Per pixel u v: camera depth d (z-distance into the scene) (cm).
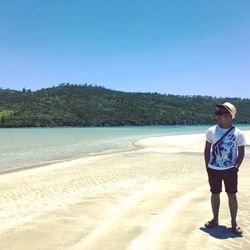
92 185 1133
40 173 1466
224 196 909
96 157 2128
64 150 2977
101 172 1448
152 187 1080
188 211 769
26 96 16062
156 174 1371
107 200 891
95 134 6700
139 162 1809
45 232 626
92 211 778
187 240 577
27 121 12775
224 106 604
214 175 623
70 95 17050
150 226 655
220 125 617
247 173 1383
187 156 2131
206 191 1010
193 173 1395
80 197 938
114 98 17800
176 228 641
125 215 739
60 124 13562
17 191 1057
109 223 680
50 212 776
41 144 3803
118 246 551
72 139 4859
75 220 705
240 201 864
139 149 2761
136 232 620
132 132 7700
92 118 14838
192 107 19338
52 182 1213
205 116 18112
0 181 1262
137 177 1295
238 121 18288
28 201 905
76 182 1202
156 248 540
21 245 559
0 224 682
